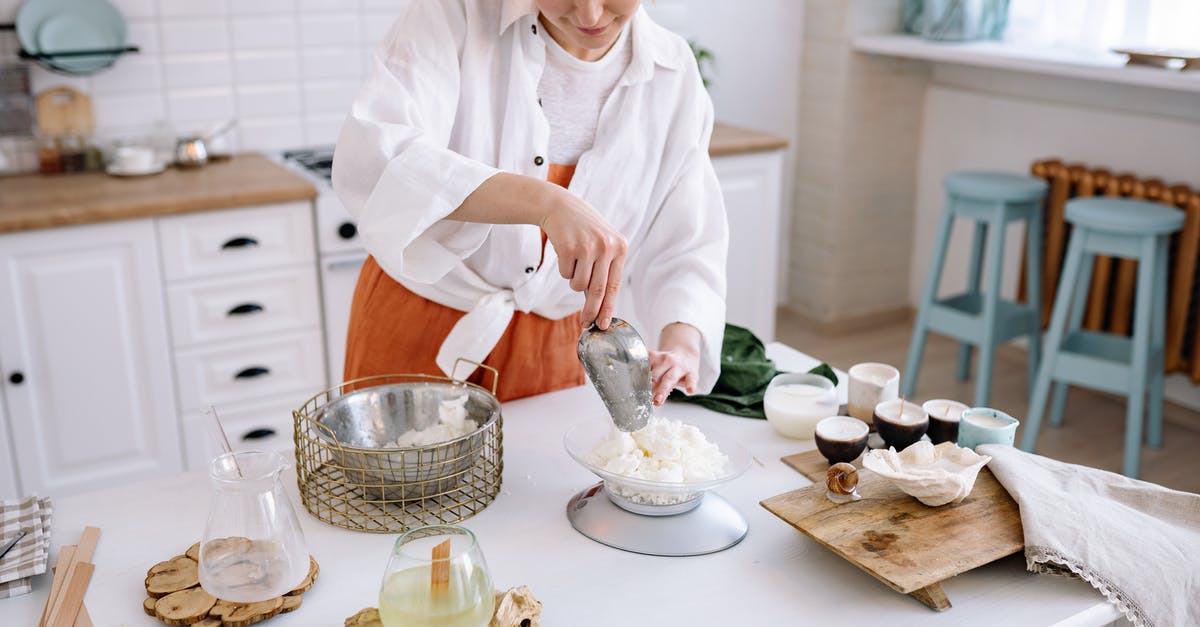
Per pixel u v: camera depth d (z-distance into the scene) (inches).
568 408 61.6
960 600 43.1
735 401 62.3
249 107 122.7
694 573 44.5
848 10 149.3
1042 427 129.4
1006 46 140.3
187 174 109.6
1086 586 44.2
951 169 157.9
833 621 41.4
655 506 47.3
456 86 54.1
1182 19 122.4
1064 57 127.2
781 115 162.2
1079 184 132.1
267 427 108.5
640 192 60.7
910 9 150.1
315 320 107.8
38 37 109.5
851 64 151.3
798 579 44.3
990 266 124.5
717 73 155.3
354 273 107.7
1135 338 111.7
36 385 97.1
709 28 152.3
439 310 62.0
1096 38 130.3
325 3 123.4
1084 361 115.4
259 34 120.9
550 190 46.3
